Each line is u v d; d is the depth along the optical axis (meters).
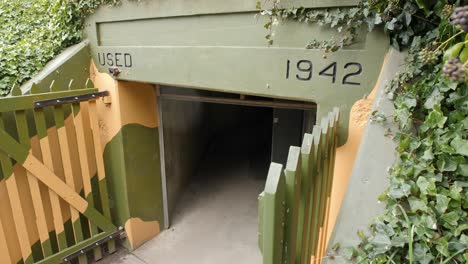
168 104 3.98
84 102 3.21
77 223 3.15
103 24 3.11
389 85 1.52
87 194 3.20
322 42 1.76
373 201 1.34
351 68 1.71
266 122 8.61
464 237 1.09
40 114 2.69
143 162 3.59
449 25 1.27
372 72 1.66
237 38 2.13
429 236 1.12
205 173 5.64
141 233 3.71
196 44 2.39
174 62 2.56
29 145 2.65
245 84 2.16
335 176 1.87
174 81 2.61
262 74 2.06
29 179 2.71
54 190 2.89
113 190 3.62
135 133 3.42
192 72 2.46
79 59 3.23
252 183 5.25
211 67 2.32
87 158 3.23
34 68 3.14
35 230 2.89
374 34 1.61
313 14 1.75
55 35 3.46
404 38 1.49
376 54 1.62
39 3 4.18
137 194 3.56
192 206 4.55
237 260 3.44
